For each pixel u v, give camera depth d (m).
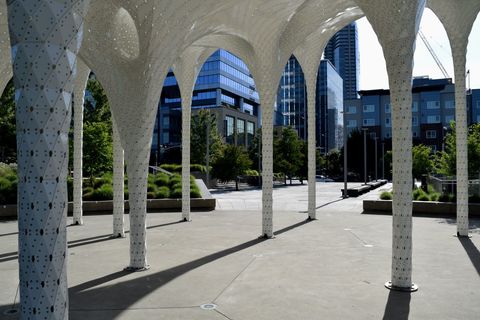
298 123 108.94
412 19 6.98
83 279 7.90
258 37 11.74
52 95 3.83
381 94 75.25
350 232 13.31
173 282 7.70
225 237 12.48
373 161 62.66
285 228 14.18
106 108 28.31
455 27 12.02
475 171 23.47
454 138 23.38
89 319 5.81
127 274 8.26
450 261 9.27
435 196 18.94
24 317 3.90
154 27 7.70
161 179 22.77
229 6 9.59
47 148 3.85
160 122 72.19
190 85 16.12
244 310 6.20
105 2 7.79
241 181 51.44
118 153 12.55
